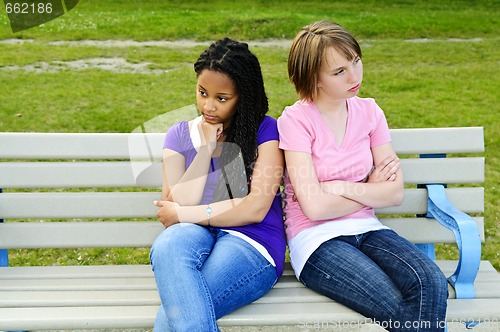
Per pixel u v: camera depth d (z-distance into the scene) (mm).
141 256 3848
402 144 2697
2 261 2680
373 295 2152
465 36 11562
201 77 2354
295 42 2471
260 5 14711
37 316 2170
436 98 7266
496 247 3873
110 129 5898
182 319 2018
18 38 10344
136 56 9328
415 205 2717
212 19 11930
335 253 2307
